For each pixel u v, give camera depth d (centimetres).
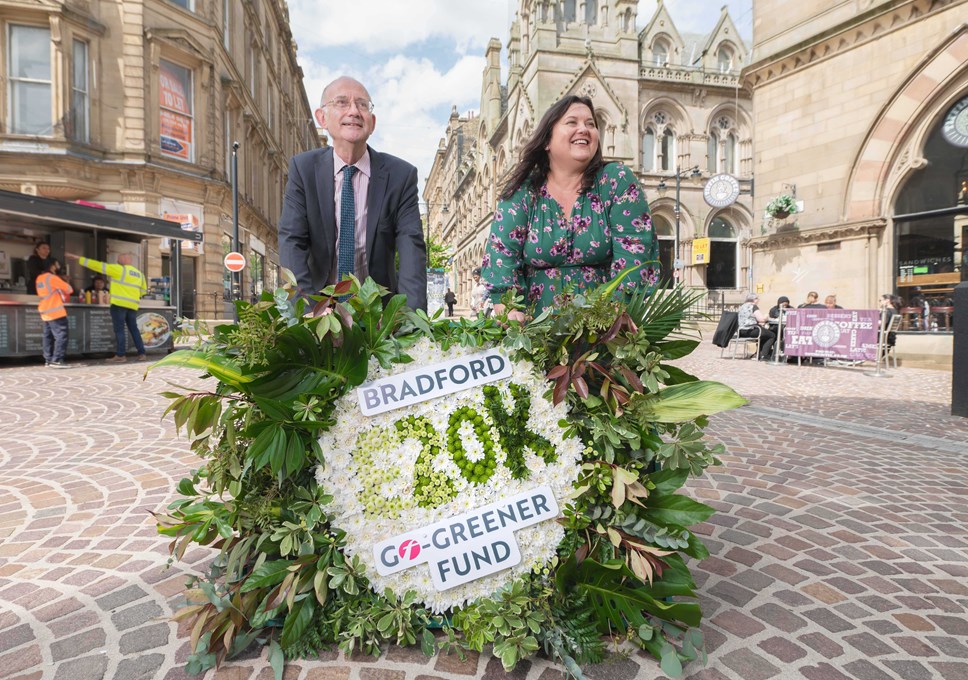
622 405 174
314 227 238
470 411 174
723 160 3078
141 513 292
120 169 1608
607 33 2864
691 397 171
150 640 178
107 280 1133
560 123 218
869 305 1261
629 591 168
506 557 171
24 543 255
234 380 153
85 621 190
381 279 252
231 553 165
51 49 1495
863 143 1263
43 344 983
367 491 166
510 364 179
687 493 337
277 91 3447
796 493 338
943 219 1149
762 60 1470
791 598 210
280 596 160
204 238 1859
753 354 1370
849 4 1285
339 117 229
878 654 175
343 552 168
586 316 173
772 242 1480
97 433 472
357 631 162
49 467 373
